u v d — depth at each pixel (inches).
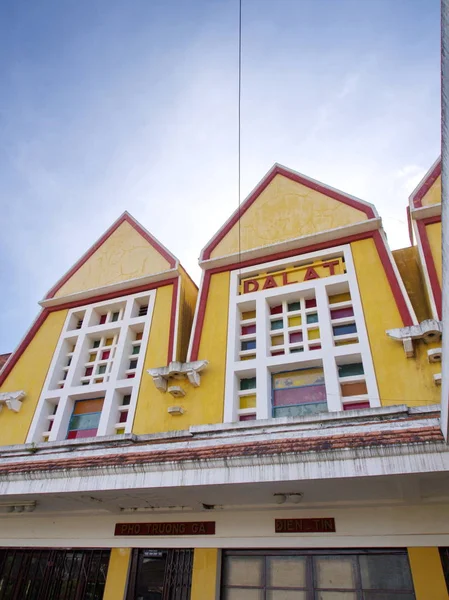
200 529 309.9
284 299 434.6
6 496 312.7
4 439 444.5
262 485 248.8
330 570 276.4
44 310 550.3
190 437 340.8
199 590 290.5
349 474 221.8
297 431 259.0
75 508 338.0
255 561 295.3
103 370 479.2
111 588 313.4
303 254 448.1
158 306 488.4
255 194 526.0
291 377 390.0
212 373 403.2
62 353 499.8
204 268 486.0
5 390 490.6
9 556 361.7
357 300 394.0
